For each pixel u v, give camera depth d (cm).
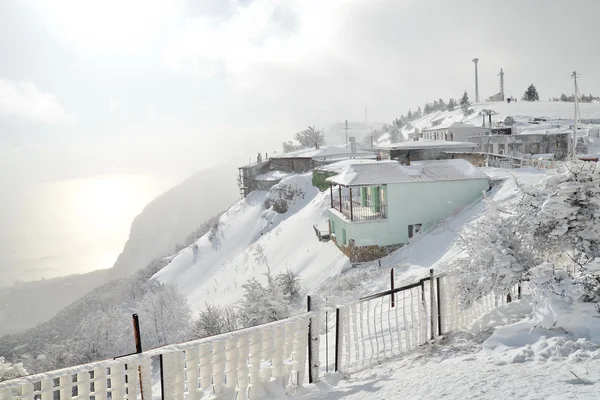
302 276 3666
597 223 878
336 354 774
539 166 3603
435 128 7419
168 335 3778
